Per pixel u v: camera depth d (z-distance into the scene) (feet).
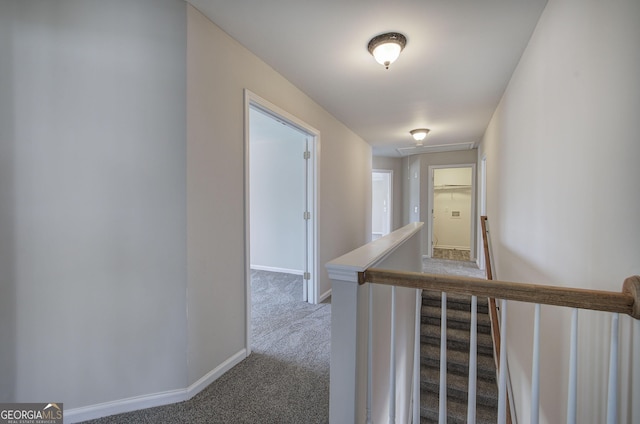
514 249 8.25
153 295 5.24
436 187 26.14
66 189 4.73
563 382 4.48
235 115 6.66
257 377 6.27
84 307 4.88
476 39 6.56
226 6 5.52
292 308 10.48
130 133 5.04
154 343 5.28
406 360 8.06
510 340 8.37
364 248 5.23
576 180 4.23
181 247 5.40
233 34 6.43
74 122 4.74
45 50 4.60
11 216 4.48
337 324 3.95
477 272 16.37
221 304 6.31
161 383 5.34
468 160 19.62
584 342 3.91
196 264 5.66
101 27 4.87
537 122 6.01
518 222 7.72
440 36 6.46
